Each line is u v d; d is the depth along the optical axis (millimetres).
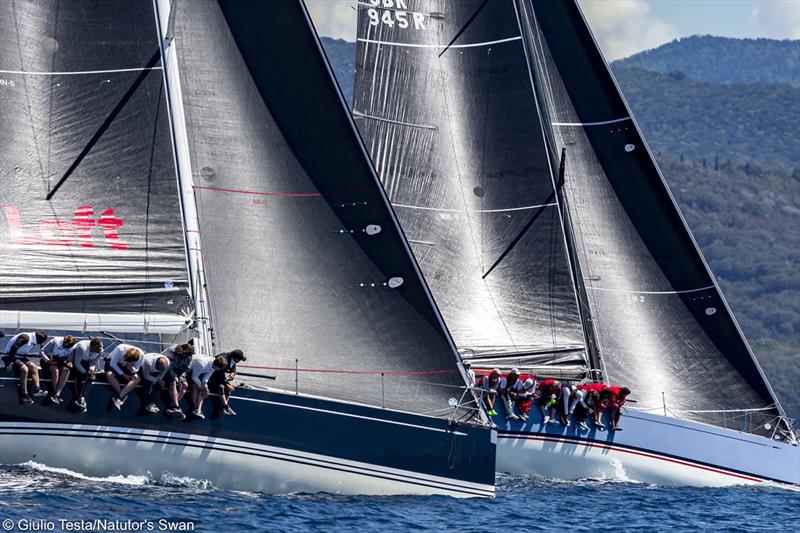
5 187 71125
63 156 72062
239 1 77375
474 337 97125
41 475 68562
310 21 77000
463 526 70125
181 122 74438
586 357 98688
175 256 72688
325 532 65125
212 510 66625
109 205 72312
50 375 68750
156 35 73812
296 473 72812
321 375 75125
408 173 97938
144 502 66438
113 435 69375
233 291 74875
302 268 75750
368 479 74438
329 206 76312
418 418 75562
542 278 98500
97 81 72875
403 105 98438
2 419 68125
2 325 69750
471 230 98312
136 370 69375
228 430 71250
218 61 76625
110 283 71688
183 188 73875
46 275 70938
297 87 76875
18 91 71750
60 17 72750
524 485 89938
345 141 76375
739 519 83875
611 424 96188
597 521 77562
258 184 76000
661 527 77750
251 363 74625
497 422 93125
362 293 76000
